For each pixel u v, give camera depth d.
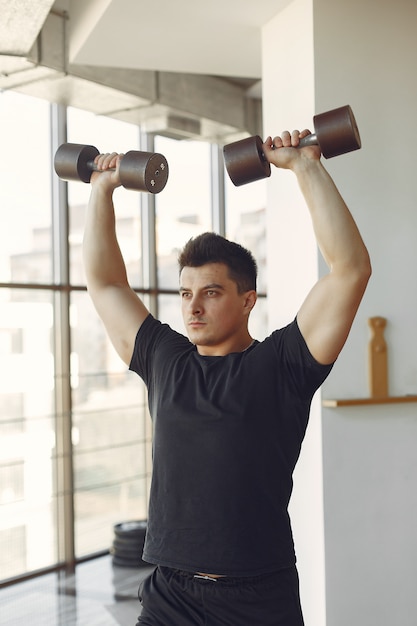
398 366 3.19
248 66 4.22
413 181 3.23
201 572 1.35
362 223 3.12
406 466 3.19
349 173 3.11
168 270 7.08
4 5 3.56
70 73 4.62
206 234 1.50
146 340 1.57
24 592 5.29
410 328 3.21
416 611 3.16
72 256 6.23
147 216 6.89
